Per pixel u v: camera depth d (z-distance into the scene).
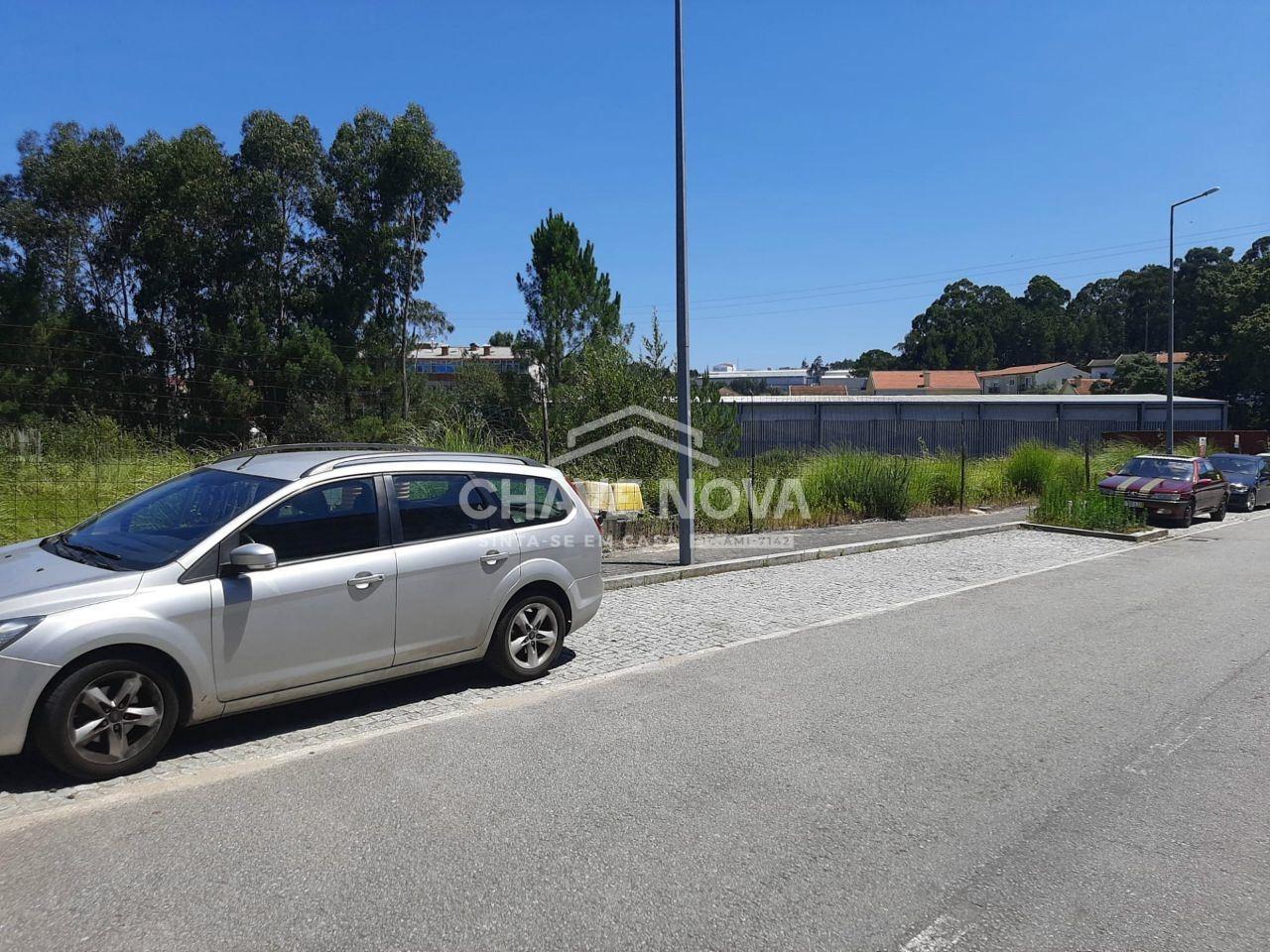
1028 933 3.08
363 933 3.01
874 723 5.36
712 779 4.44
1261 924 3.15
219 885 3.33
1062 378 88.88
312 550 5.00
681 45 10.67
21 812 3.94
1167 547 14.45
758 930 3.07
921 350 110.94
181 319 36.62
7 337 27.42
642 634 7.71
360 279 38.38
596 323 24.23
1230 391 54.12
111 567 4.54
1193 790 4.38
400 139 37.56
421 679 6.17
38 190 34.94
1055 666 6.75
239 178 36.09
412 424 15.40
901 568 11.66
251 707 4.74
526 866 3.51
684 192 10.75
